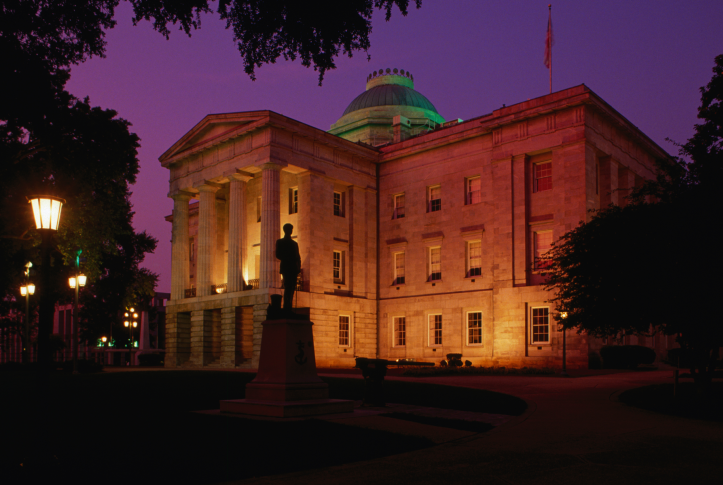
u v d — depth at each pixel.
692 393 20.33
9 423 14.91
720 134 25.81
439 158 52.59
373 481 8.84
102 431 13.48
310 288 49.88
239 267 51.34
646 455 10.62
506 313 45.25
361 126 73.00
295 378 16.17
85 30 20.92
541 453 10.83
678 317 19.67
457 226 50.69
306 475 9.25
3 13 19.34
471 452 10.94
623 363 39.81
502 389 24.30
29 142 35.22
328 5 15.44
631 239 20.77
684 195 20.56
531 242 45.25
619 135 47.78
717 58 27.84
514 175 46.34
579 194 42.66
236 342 50.25
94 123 35.47
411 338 52.53
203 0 16.27
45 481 8.73
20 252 44.84
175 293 57.03
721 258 18.92
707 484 8.60
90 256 42.31
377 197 56.84
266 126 48.75
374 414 16.20
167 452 10.92
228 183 57.19
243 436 12.50
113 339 89.12
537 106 45.03
